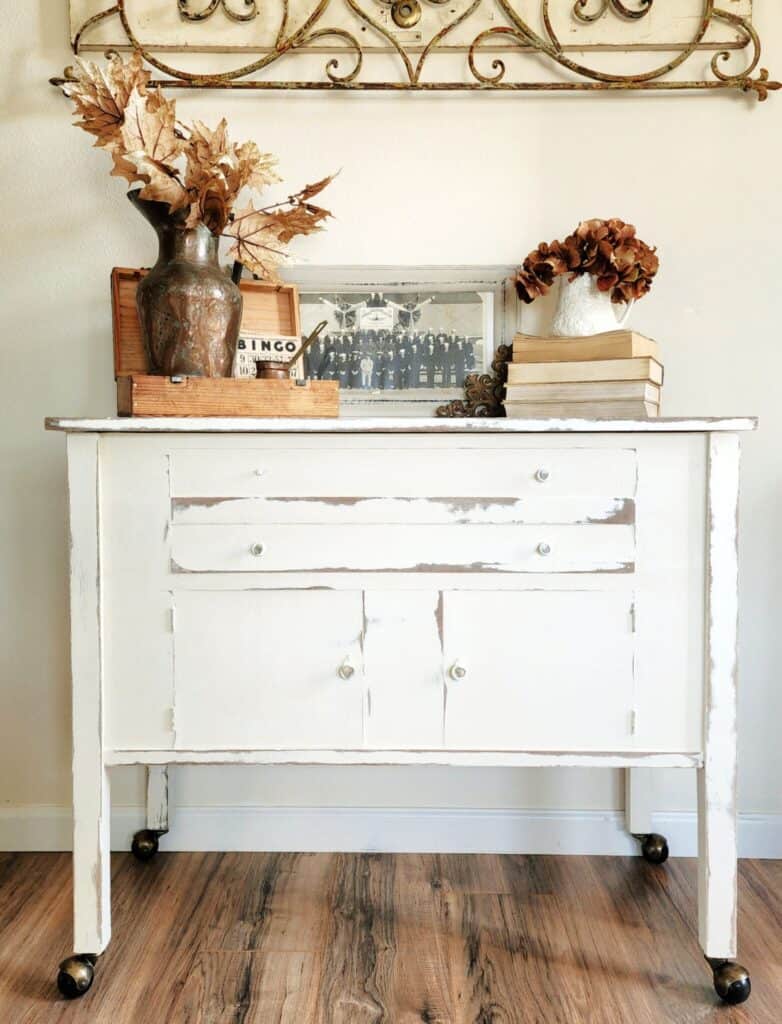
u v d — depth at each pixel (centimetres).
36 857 163
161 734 123
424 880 153
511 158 160
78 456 120
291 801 165
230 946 132
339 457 121
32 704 166
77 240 161
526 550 121
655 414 136
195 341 132
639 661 122
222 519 121
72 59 159
